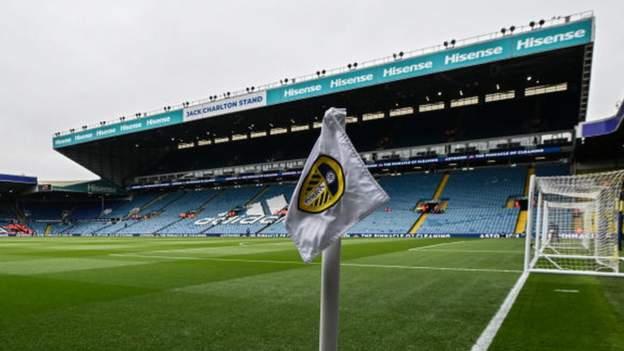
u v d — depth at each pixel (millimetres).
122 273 10109
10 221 57188
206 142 55250
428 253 15633
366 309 5645
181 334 4445
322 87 32562
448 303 6062
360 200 1910
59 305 6102
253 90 37062
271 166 46594
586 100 29984
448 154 37594
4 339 4324
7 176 50250
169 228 46375
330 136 2129
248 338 4277
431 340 4164
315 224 2059
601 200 10469
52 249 20516
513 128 36125
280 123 46531
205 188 55406
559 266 10953
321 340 2043
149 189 58750
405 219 35750
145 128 42219
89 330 4645
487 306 5828
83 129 47344
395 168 42656
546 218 16469
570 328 4598
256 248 20250
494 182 36531
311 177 2146
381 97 38125
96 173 54875
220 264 12258
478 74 31766
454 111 41219
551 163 36469
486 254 15023
